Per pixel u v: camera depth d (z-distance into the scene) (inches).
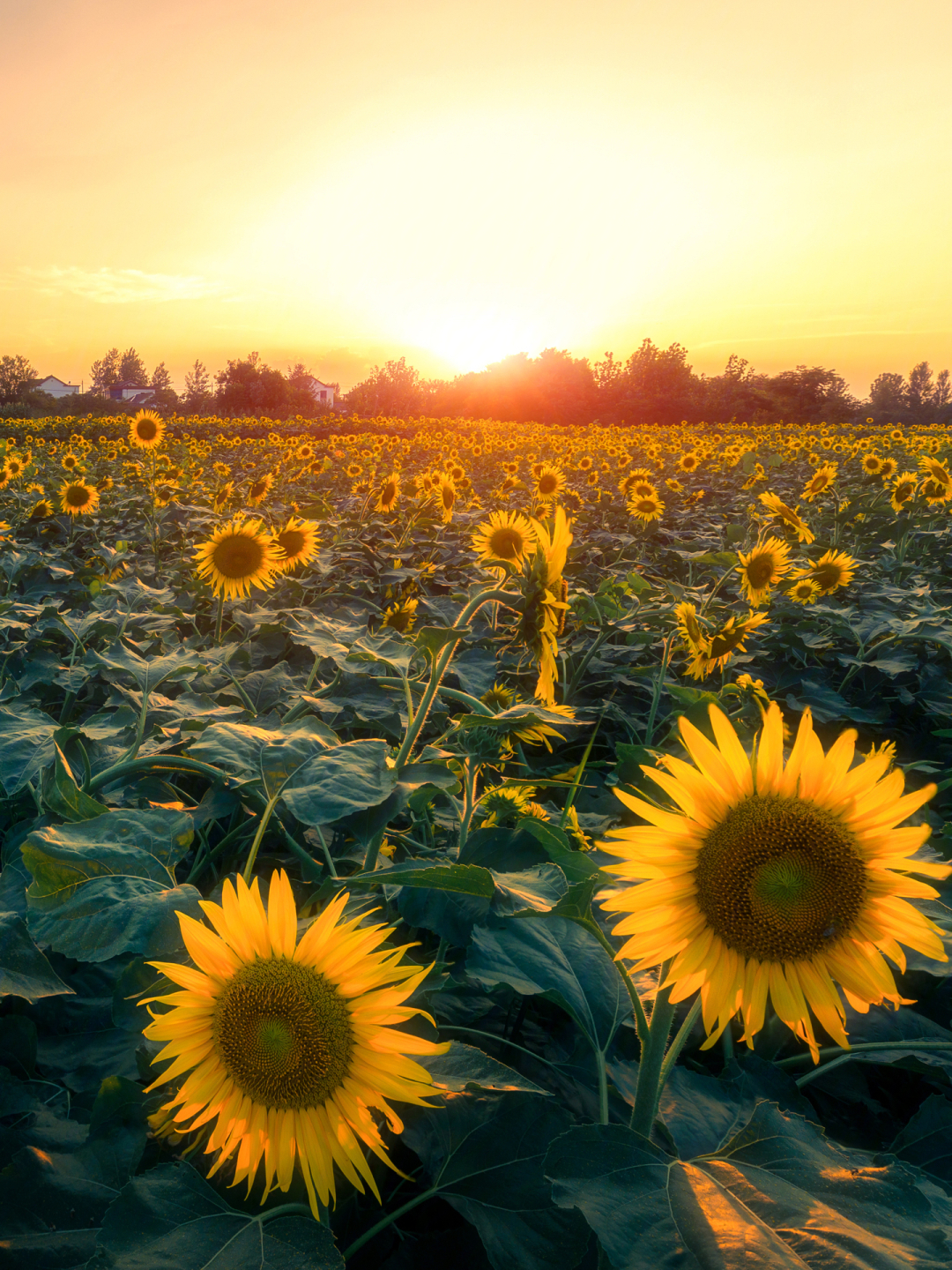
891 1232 36.5
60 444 964.0
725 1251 35.5
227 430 1599.4
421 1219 58.6
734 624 141.2
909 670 176.1
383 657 105.1
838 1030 37.0
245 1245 39.8
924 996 79.6
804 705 160.9
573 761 152.6
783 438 1162.6
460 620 75.3
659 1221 37.5
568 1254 45.4
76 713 150.6
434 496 361.4
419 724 74.2
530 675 172.1
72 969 70.8
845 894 36.8
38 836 57.2
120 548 273.9
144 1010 54.2
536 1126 50.3
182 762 80.9
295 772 63.8
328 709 102.5
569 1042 74.1
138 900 55.3
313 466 603.2
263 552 173.6
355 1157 40.3
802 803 37.5
